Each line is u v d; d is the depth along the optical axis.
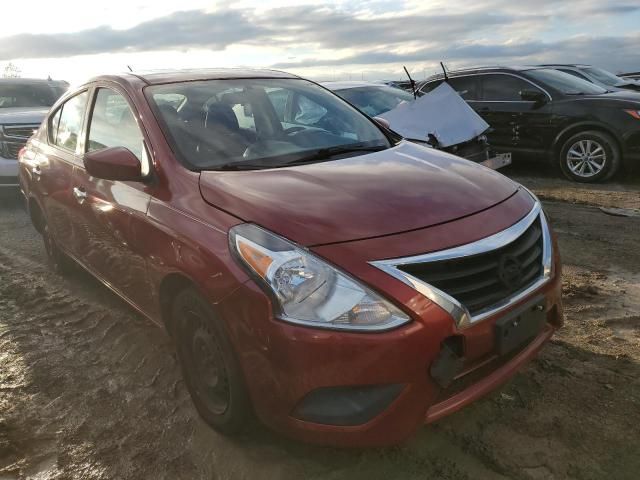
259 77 3.93
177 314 2.79
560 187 7.88
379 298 2.14
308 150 3.30
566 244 5.32
